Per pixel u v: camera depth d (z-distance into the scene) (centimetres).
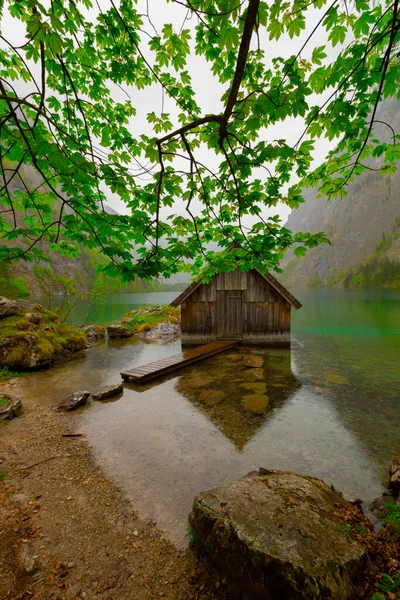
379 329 2048
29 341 1148
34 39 210
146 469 491
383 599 235
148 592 282
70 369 1138
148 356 1365
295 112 250
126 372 973
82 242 312
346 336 1806
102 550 330
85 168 265
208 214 398
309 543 261
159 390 881
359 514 349
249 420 677
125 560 318
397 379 981
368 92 283
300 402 784
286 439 593
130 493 431
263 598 245
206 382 952
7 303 1367
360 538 297
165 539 347
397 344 1564
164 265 357
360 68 266
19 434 600
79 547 333
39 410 729
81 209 292
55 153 240
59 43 215
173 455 534
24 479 454
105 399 809
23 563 307
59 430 626
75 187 281
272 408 745
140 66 406
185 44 357
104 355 1388
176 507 403
